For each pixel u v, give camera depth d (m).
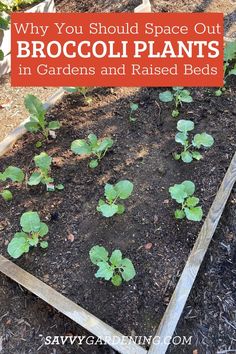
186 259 1.71
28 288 1.63
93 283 1.67
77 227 1.84
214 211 1.80
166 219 1.84
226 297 1.63
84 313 1.55
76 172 2.05
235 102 2.31
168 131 2.20
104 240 1.79
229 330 1.55
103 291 1.64
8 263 1.72
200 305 1.61
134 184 1.98
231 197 1.91
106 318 1.57
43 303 1.65
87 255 1.75
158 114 2.29
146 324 1.54
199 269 1.69
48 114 2.34
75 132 2.24
